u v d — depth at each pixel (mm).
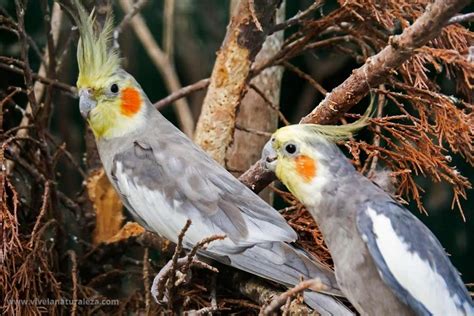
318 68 8773
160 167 5473
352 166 5094
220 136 6051
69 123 8656
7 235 5449
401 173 5512
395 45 4945
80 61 5758
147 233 6180
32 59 8102
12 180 6199
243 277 5418
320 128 5113
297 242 5516
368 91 5293
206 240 4523
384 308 4824
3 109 6348
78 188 8414
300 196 5070
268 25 6023
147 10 9602
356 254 4844
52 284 5594
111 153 5699
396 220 4750
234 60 6004
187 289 5508
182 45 9586
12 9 8211
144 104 5793
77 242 6410
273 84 6996
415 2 5863
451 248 8711
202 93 9500
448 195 8547
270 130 7027
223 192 5301
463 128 5367
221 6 9500
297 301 4809
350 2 5793
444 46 5824
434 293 4613
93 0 6211
